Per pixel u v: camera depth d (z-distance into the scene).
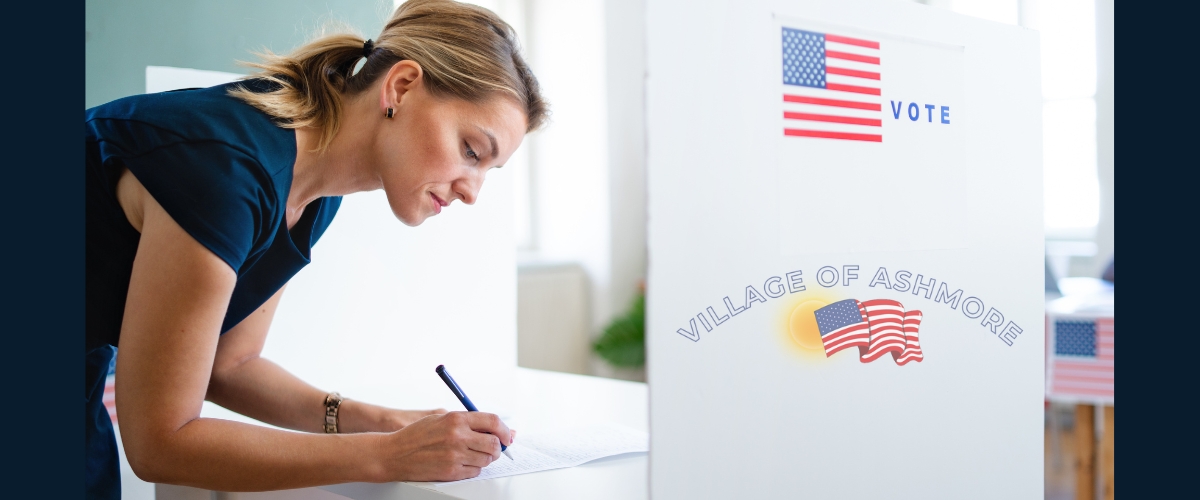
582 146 4.79
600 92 4.68
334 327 1.84
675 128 0.86
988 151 1.18
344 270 1.85
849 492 1.03
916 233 1.10
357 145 1.20
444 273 2.02
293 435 1.07
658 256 0.85
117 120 1.13
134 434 1.03
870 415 1.04
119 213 1.17
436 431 1.09
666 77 0.86
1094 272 4.43
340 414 1.36
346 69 1.25
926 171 1.11
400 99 1.15
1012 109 1.21
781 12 0.96
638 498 1.01
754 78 0.93
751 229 0.93
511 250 2.15
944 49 1.13
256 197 1.09
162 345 1.01
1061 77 4.55
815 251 0.99
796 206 0.97
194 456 1.02
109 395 1.60
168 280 1.01
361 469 1.06
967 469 1.16
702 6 0.89
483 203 2.09
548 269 4.68
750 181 0.93
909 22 1.09
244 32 1.73
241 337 1.42
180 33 1.64
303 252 1.32
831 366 1.00
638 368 4.64
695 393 0.88
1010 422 1.21
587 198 4.80
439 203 1.19
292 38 1.80
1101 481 3.34
